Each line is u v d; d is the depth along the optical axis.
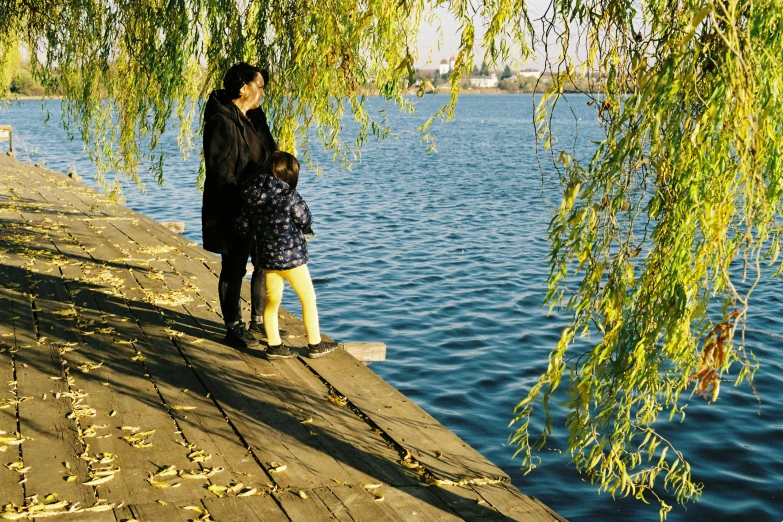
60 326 6.04
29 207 12.38
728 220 2.88
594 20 3.38
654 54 3.20
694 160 2.90
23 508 3.27
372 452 4.01
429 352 10.20
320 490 3.57
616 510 6.11
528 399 3.27
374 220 21.62
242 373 5.15
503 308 12.38
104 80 9.13
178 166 34.75
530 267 15.49
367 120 6.71
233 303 5.62
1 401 4.48
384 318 11.82
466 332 11.09
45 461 3.75
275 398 4.73
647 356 3.14
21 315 6.29
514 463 6.96
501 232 19.81
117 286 7.43
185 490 3.52
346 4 5.65
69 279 7.62
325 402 4.70
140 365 5.22
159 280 7.76
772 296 12.62
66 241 9.70
